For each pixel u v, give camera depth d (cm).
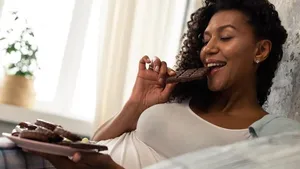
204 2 154
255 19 129
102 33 197
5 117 193
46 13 217
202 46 148
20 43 198
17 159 113
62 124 205
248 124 124
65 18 219
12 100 195
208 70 128
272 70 136
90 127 209
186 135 124
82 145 92
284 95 148
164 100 143
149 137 129
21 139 94
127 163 121
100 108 192
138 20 199
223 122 126
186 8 205
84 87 219
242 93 131
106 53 194
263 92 138
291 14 156
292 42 150
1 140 116
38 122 109
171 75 139
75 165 99
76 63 219
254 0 129
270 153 69
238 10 130
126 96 194
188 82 142
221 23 128
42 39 216
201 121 127
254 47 128
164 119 130
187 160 70
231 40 126
